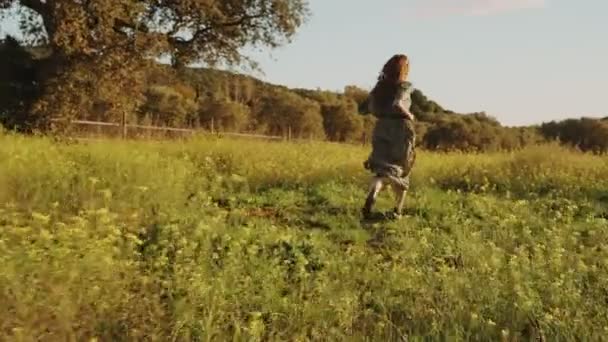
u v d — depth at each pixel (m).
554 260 6.27
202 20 23.56
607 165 13.29
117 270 5.42
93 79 20.77
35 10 21.22
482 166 12.84
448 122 33.28
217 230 7.21
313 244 6.93
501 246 7.35
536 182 11.50
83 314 4.79
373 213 8.91
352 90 45.69
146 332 4.69
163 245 6.49
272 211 9.17
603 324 4.96
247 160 13.23
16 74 21.78
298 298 5.28
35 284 4.84
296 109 40.12
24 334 4.42
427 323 5.03
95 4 19.89
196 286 5.19
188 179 10.48
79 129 22.53
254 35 24.70
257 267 6.03
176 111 34.28
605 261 6.33
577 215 9.41
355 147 17.69
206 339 4.56
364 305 5.45
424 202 9.52
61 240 5.86
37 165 9.38
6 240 5.91
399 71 8.84
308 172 11.70
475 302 5.32
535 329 4.92
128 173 9.50
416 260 6.58
